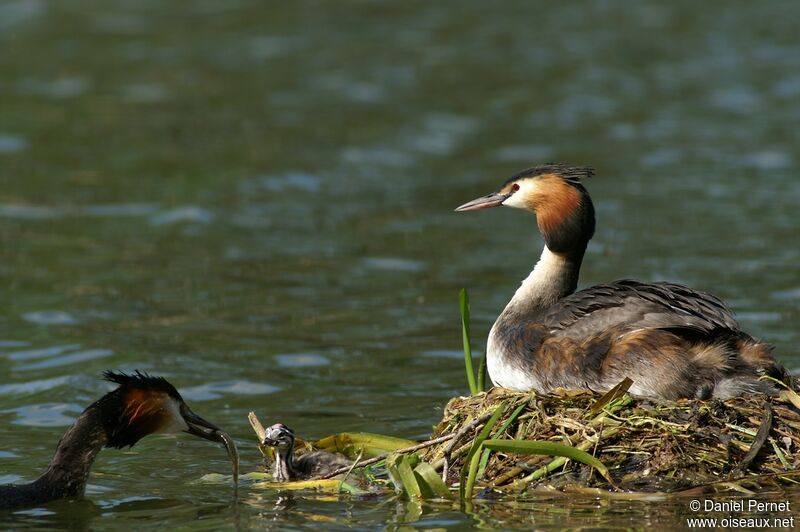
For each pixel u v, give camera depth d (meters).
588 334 10.41
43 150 24.06
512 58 32.06
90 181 22.06
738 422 9.88
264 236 19.20
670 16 37.03
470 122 26.53
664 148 24.28
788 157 23.34
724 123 26.08
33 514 9.64
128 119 26.50
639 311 10.34
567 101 28.11
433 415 12.16
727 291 15.79
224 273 17.34
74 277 17.06
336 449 10.86
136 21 35.94
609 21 36.47
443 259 18.00
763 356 10.26
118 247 18.53
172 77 30.06
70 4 37.72
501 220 20.17
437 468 9.98
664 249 17.91
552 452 9.55
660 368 10.06
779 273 16.55
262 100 28.22
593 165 23.12
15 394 12.90
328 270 17.53
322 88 29.27
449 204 20.94
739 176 22.12
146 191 21.52
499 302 15.89
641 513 9.09
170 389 10.52
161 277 17.12
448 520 9.14
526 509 9.27
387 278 17.16
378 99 28.33
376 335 14.79
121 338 14.66
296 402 12.66
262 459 11.15
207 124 26.19
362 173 22.89
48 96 28.19
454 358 13.95
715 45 33.41
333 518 9.34
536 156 23.77
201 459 11.18
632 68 31.03
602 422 9.81
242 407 12.57
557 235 11.40
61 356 14.04
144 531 9.20
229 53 32.47
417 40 34.12
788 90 28.69
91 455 10.20
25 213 20.14
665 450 9.64
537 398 10.17
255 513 9.53
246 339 14.68
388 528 9.04
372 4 38.50
